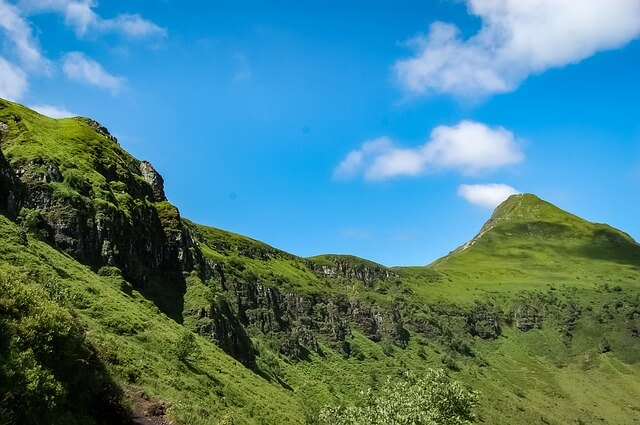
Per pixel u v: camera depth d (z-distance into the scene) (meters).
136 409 28.83
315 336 174.50
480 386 181.88
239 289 155.75
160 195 125.88
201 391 47.03
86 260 74.31
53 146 93.81
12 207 69.94
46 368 19.98
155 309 74.12
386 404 35.22
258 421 51.56
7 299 21.16
